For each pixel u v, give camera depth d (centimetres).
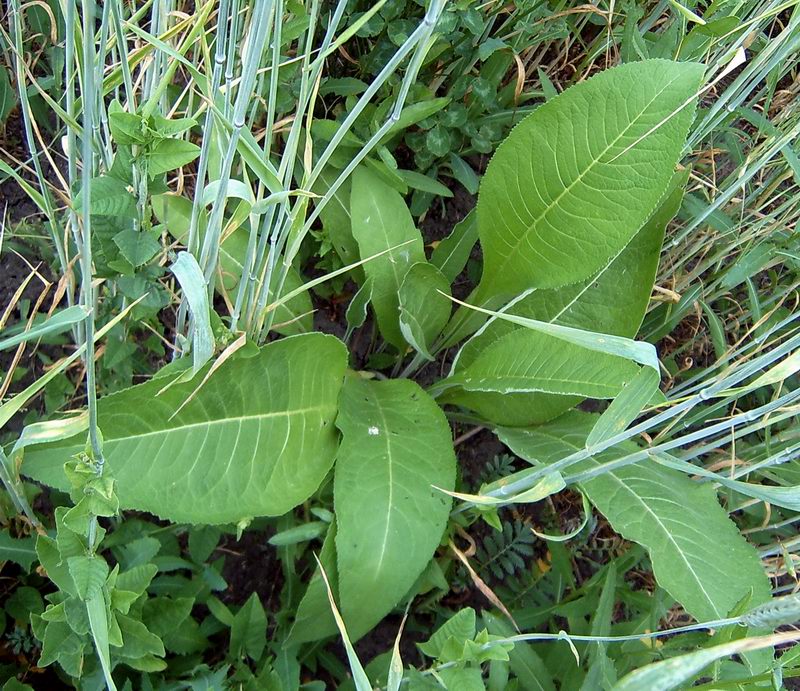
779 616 25
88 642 38
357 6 51
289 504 44
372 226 51
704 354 63
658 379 34
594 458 47
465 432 59
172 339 53
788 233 53
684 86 41
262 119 53
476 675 37
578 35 53
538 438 50
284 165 37
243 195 35
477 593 54
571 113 44
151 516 49
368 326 59
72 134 36
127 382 49
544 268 49
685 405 36
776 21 55
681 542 43
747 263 50
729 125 56
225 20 32
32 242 52
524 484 41
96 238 38
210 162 45
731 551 44
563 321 52
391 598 43
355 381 51
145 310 40
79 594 32
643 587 57
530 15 50
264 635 46
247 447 43
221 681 42
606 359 44
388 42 51
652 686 23
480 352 53
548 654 48
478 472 58
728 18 40
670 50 45
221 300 55
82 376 50
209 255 39
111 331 47
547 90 52
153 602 42
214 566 47
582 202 45
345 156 53
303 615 43
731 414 58
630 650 44
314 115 56
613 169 43
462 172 55
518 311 53
